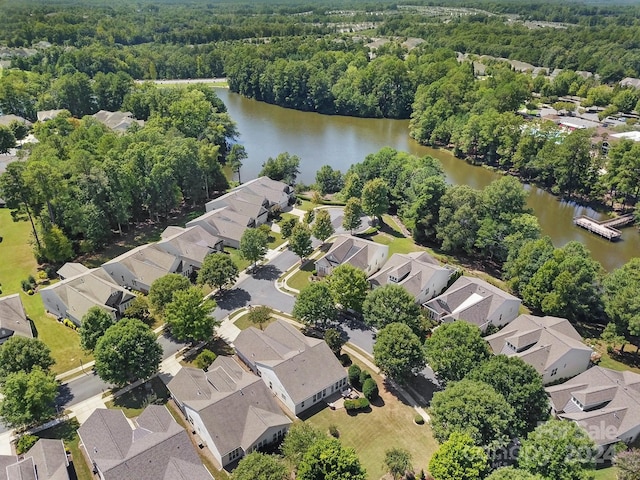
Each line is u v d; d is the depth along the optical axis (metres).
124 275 88.19
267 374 64.56
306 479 46.03
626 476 50.66
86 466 53.25
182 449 51.78
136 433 54.69
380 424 60.25
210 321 71.06
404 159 126.50
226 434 54.41
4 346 61.25
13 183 87.88
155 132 129.38
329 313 74.69
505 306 78.88
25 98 177.50
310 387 62.16
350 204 105.69
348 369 67.62
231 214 110.75
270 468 46.16
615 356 75.00
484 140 158.38
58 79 189.00
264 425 55.22
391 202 123.31
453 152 169.88
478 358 61.56
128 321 64.75
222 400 56.78
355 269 79.06
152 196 110.38
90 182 97.38
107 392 64.38
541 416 54.66
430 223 106.25
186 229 100.62
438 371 62.44
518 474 44.03
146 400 62.19
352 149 170.12
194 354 71.75
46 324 77.81
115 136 131.62
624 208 132.00
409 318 71.31
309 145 172.75
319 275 93.25
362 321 80.69
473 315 77.12
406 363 62.16
